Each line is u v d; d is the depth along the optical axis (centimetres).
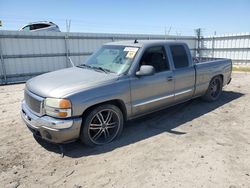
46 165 349
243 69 1556
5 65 1215
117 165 345
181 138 433
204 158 359
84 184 303
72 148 400
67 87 371
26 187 299
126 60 450
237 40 1847
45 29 1572
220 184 297
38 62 1326
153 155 371
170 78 498
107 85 395
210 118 541
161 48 497
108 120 415
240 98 723
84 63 521
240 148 391
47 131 359
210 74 625
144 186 295
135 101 440
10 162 357
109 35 1577
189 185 295
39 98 368
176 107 625
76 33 1437
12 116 579
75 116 362
